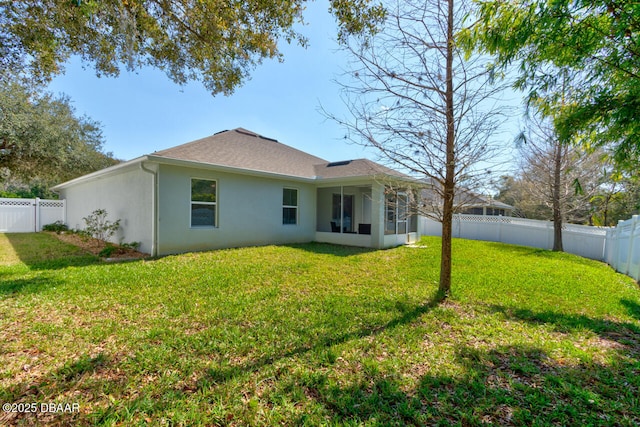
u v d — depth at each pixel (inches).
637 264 253.4
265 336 125.9
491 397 87.9
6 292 177.2
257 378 95.7
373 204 414.0
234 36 209.2
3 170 582.2
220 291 188.4
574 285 221.6
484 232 597.0
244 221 389.7
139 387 90.7
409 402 85.4
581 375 100.6
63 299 167.5
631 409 83.0
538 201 520.4
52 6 154.4
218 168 340.8
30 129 463.2
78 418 77.1
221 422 76.8
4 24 161.2
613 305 177.3
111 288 189.8
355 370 102.0
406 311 159.0
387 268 272.2
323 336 126.6
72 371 97.7
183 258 295.4
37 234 523.5
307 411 81.3
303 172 479.2
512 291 202.4
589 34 102.3
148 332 126.9
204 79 239.5
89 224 428.5
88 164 615.8
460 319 150.2
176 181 324.5
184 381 94.1
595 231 410.3
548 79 128.5
